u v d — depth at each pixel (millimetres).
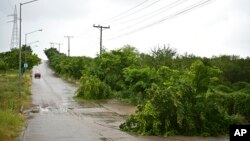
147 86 36906
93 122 26422
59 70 100250
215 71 24172
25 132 21594
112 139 19625
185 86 22188
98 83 43188
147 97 22953
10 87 49562
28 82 64688
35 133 21281
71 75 79250
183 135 21203
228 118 22219
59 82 71625
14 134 20562
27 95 44406
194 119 21422
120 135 20906
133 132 22016
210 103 22000
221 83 31781
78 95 44219
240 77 36969
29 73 90000
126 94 42125
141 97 37625
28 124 24891
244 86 31297
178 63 41969
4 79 64938
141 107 22453
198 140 19703
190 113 21406
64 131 22125
